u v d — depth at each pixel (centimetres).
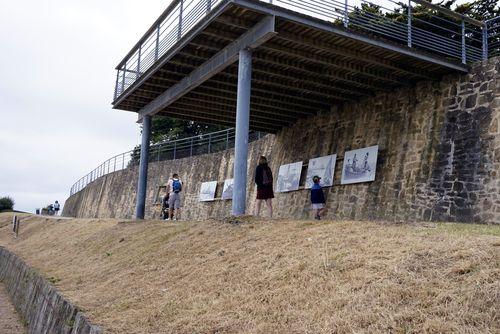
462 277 479
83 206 4622
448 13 1466
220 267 793
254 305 592
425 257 554
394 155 1564
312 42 1285
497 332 379
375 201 1585
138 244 1230
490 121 1287
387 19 1483
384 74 1491
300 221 955
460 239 594
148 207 3231
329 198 1795
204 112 2023
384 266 559
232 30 1277
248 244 874
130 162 3819
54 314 916
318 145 1934
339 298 516
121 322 676
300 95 1750
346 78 1530
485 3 2394
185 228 1191
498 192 1216
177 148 3300
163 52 1561
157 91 1816
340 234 764
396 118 1598
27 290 1357
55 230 2323
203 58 1462
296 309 540
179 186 1767
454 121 1395
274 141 2300
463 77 1403
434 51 1711
